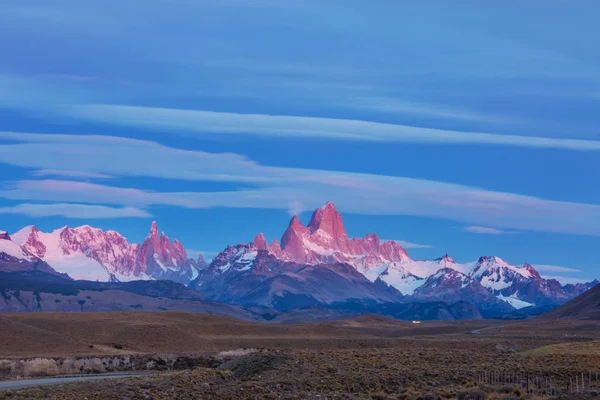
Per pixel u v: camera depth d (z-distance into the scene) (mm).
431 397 160875
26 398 164125
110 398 163250
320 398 161625
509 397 163375
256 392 168875
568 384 187000
